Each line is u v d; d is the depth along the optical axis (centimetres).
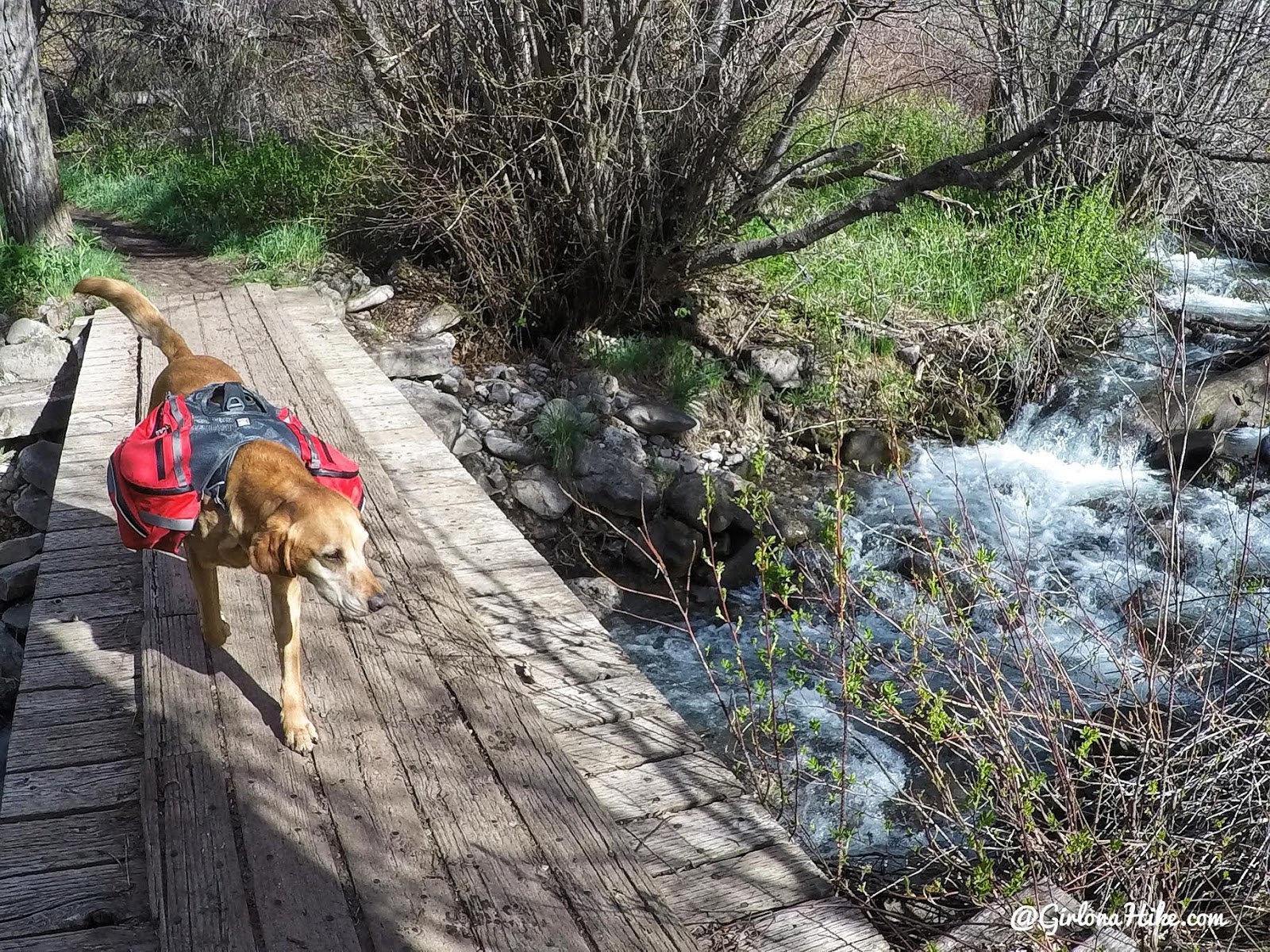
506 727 358
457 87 907
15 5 927
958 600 651
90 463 587
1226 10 953
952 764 548
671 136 882
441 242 970
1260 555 743
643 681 419
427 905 286
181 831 307
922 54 1086
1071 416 939
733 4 851
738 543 787
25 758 353
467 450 812
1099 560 764
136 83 1769
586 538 788
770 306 1017
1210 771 412
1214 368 977
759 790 419
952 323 1026
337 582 304
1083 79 771
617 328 976
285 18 1442
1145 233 1131
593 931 280
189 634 399
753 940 300
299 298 888
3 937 285
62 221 993
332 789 325
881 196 841
